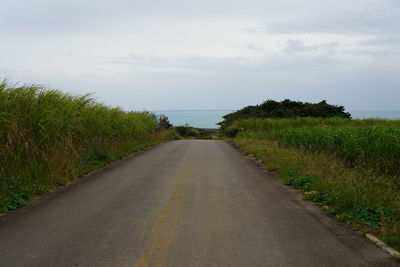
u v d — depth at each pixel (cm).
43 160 1112
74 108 1365
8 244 584
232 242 598
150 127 3325
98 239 609
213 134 6806
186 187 1059
